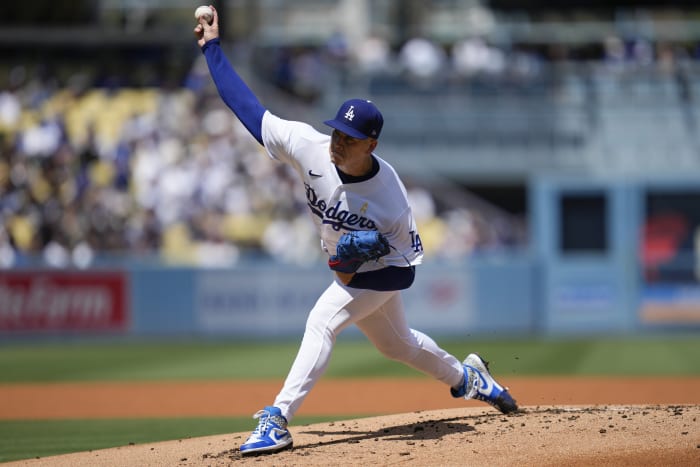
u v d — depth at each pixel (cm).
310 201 1803
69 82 7812
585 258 6009
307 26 9150
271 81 7981
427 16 9175
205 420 2905
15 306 5891
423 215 6862
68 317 5891
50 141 6975
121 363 4750
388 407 3106
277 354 5038
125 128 7138
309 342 1802
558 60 7906
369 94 7344
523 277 6003
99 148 7006
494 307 5991
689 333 5931
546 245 6031
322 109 7400
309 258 6456
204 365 4581
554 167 7175
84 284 5903
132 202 6606
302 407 3139
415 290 5994
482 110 7256
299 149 1778
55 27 8556
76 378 4184
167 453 1939
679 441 1738
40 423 2892
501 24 8512
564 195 6019
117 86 7669
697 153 7081
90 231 6369
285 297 5928
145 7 8775
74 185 6675
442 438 1848
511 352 4869
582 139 7194
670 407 2075
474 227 6775
